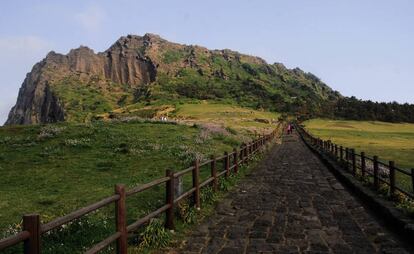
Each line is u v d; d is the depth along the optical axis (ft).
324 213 42.34
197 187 43.27
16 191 54.19
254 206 46.11
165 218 36.94
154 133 112.98
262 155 118.21
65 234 32.48
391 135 316.60
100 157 80.07
